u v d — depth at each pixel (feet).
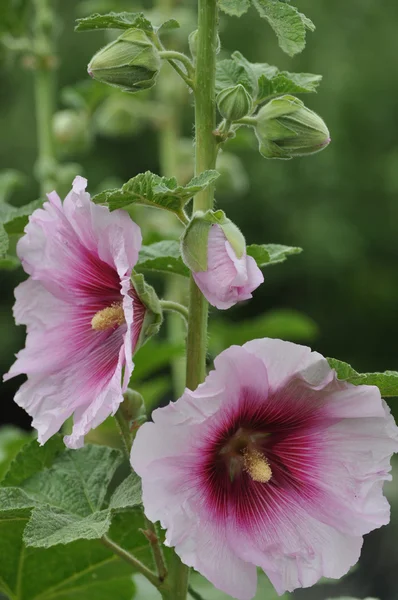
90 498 3.23
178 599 3.11
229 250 2.98
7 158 13.62
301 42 3.09
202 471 3.03
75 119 5.17
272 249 3.37
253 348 2.99
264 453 3.13
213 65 3.12
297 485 3.09
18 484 3.23
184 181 5.54
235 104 3.11
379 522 3.04
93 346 3.16
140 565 3.12
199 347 3.12
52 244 3.14
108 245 3.06
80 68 13.47
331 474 3.07
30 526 3.03
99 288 3.20
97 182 13.57
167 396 7.23
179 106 5.57
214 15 3.11
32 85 13.61
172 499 2.97
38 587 3.46
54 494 3.23
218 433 3.04
